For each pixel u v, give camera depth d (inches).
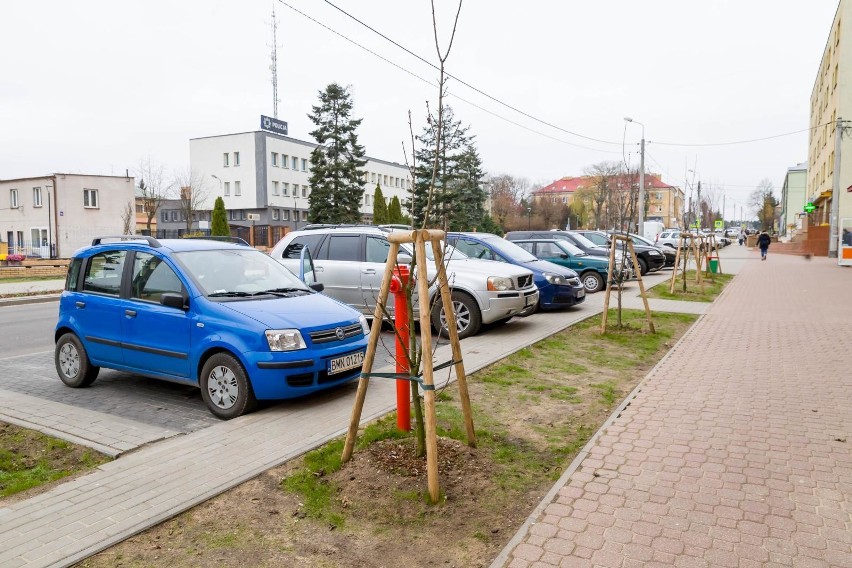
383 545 132.0
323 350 230.4
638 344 357.1
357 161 1920.5
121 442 198.5
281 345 220.4
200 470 169.3
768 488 156.9
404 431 192.7
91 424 219.1
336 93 1879.9
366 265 402.9
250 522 141.6
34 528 137.8
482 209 1952.5
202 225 2186.3
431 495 148.5
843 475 164.9
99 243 285.6
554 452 185.5
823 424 207.3
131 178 1886.1
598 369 296.4
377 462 169.3
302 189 2684.5
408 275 189.2
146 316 246.2
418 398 171.0
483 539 134.3
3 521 141.2
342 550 130.1
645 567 121.3
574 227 3029.0
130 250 262.8
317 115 1905.8
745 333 391.5
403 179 3474.4
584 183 3474.4
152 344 245.0
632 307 526.6
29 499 152.9
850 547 128.3
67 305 275.7
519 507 149.0
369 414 220.1
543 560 123.9
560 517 141.9
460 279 381.1
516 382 268.1
